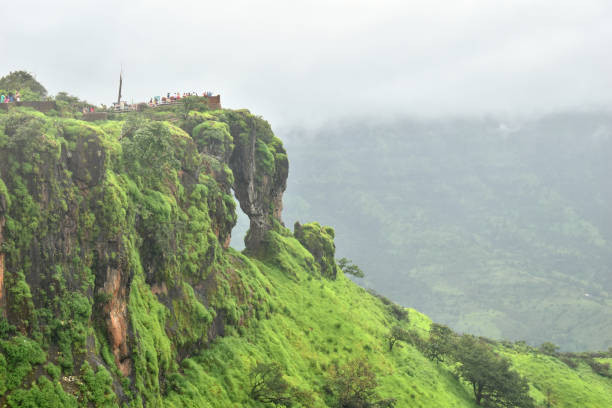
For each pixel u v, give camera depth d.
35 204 41.38
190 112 101.06
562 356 176.75
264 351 76.62
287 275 112.31
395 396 89.69
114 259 47.94
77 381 39.59
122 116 85.56
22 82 98.69
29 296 38.97
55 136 46.84
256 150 116.50
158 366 53.28
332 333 99.75
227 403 60.22
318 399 75.56
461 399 106.94
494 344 181.25
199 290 69.69
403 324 151.25
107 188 49.47
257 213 117.38
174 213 64.50
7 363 35.88
